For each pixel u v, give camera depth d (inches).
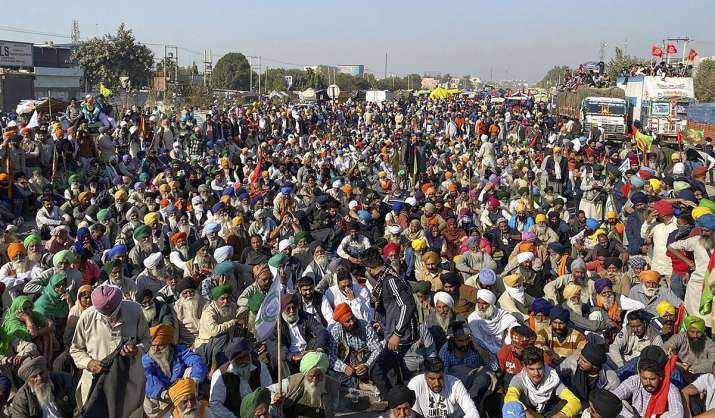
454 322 319.0
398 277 308.2
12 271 360.8
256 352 285.1
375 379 296.5
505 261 483.2
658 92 1529.3
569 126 1488.7
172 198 565.3
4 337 275.9
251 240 447.2
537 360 249.3
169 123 1035.9
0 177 639.1
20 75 2196.1
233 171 814.5
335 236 498.0
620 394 253.6
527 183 681.6
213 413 248.7
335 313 308.7
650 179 601.0
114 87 2475.4
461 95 3198.8
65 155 745.6
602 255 409.4
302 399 261.3
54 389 252.8
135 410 249.8
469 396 257.0
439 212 524.7
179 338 317.7
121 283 345.4
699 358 286.4
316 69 5861.2
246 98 2930.6
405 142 852.0
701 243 355.9
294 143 1268.5
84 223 451.5
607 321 337.7
